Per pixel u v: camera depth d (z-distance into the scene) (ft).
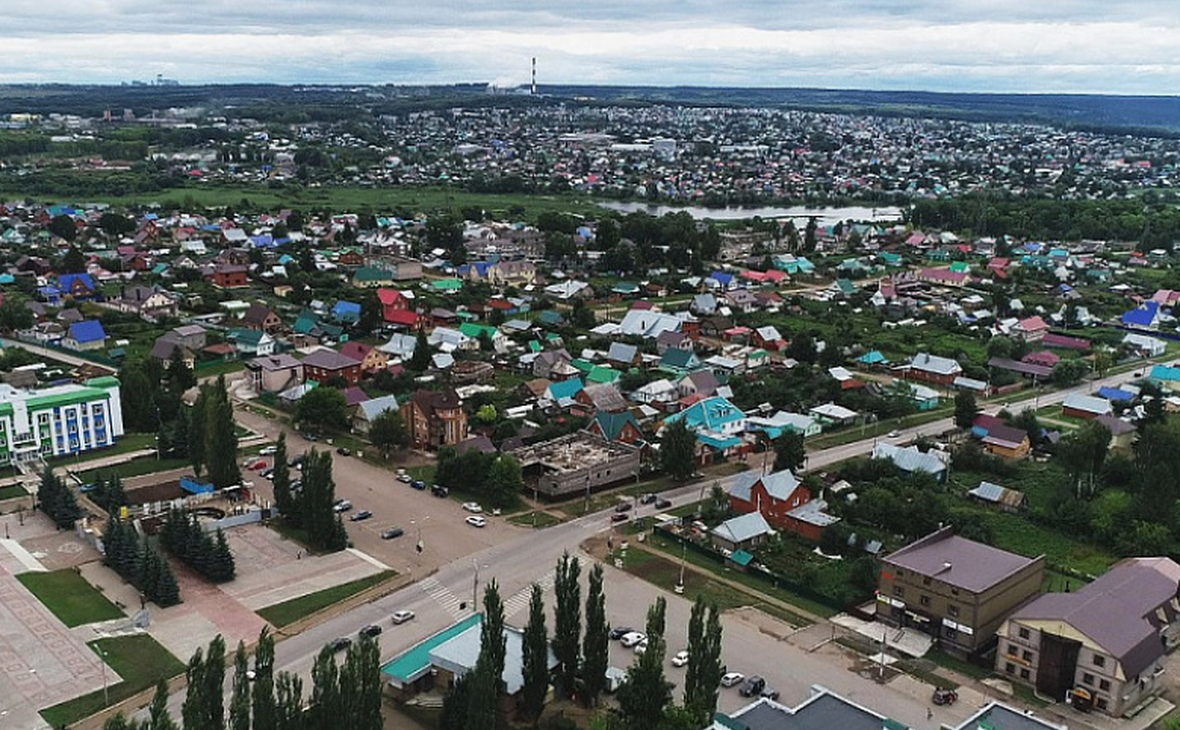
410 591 443.32
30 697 351.67
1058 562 486.38
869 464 579.89
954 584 403.13
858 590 449.89
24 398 594.65
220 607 420.36
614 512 536.01
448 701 335.47
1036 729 322.55
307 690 361.10
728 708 358.02
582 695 359.05
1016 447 625.41
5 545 474.08
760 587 455.63
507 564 472.03
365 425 648.38
